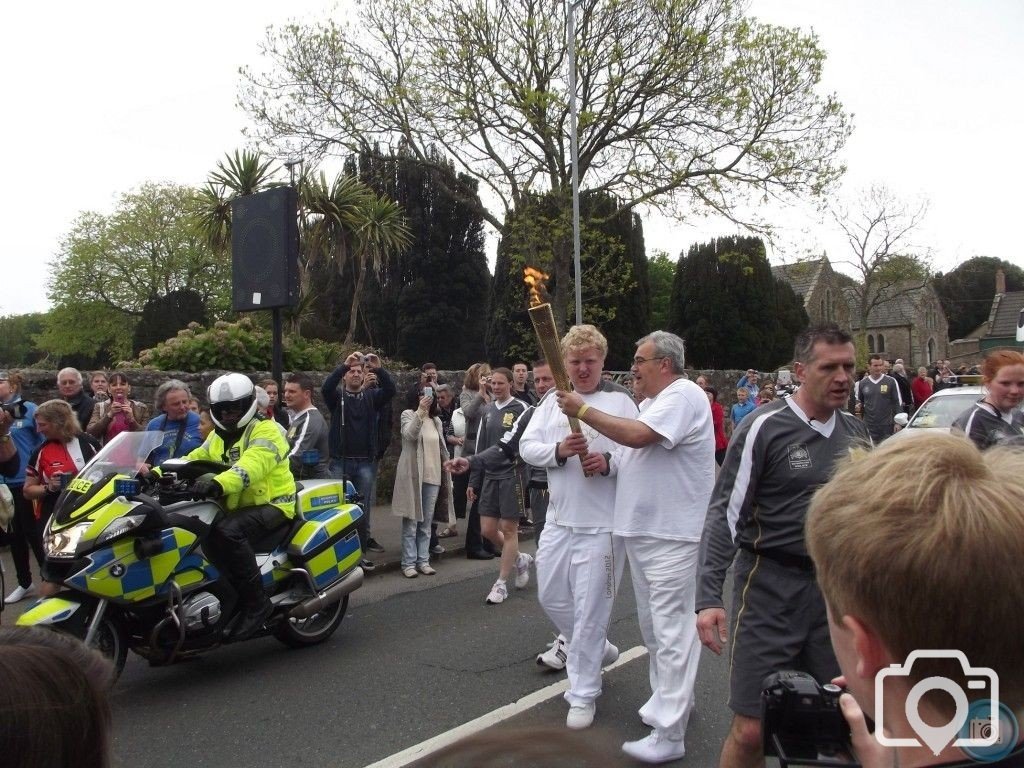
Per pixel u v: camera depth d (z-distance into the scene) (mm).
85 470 4781
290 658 5512
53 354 44438
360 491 8281
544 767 1153
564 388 4051
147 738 4273
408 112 19109
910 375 24062
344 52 18812
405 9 18359
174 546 4699
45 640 1184
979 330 63375
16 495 6781
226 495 4859
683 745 3938
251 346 11242
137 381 9383
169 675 5227
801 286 46062
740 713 3037
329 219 14578
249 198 7469
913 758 1014
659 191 18766
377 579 7844
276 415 8133
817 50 18031
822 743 1304
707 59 18031
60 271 41844
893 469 1064
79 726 1106
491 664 5352
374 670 5258
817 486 2979
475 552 8695
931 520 985
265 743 4191
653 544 3975
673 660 3928
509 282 26188
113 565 4473
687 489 3955
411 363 32062
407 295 31844
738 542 3164
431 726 4371
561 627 4578
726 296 29594
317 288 31688
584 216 20094
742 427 3188
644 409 4152
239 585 4984
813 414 3080
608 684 4973
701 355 30203
